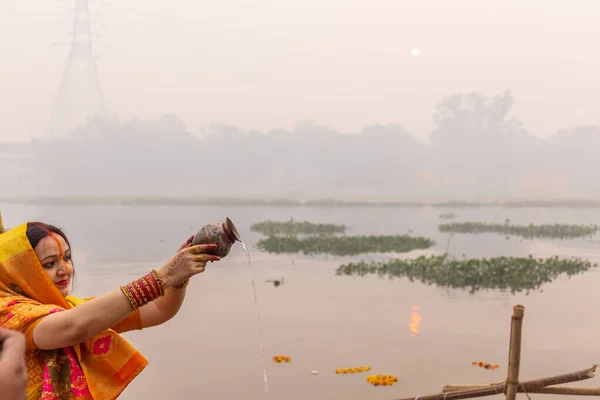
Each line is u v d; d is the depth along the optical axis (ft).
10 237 5.30
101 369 5.53
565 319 29.48
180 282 5.55
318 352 23.25
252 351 23.30
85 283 40.57
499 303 34.01
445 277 41.63
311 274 45.75
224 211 201.05
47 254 5.41
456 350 23.54
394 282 41.86
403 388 18.74
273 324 28.14
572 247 74.64
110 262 52.65
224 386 19.01
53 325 4.93
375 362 21.76
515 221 153.17
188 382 19.34
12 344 2.75
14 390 2.64
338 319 29.25
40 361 5.17
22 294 5.30
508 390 11.47
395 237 78.74
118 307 5.08
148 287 5.17
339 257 58.59
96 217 148.36
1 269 5.20
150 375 20.08
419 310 31.71
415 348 23.84
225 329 27.02
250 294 36.45
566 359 22.24
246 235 89.97
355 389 18.72
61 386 5.20
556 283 42.01
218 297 35.42
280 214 186.09
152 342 24.63
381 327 27.48
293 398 17.83
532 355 22.81
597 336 25.88
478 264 45.65
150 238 81.41
